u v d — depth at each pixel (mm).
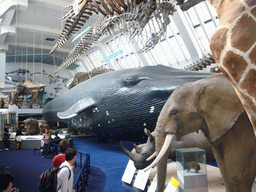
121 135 8578
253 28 1007
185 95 2570
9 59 31703
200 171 3016
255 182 3871
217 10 1261
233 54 1054
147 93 6859
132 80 7355
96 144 11562
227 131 2393
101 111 8398
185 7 3406
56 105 12867
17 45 28547
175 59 19375
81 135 15797
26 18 21250
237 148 2340
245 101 1077
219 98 2332
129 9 5344
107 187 4934
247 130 2293
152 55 20219
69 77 38625
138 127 7531
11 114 22000
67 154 3018
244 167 2314
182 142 4332
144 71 7652
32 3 17703
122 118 7750
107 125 8570
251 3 1034
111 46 23094
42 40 27453
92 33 8516
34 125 16484
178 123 2520
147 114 7043
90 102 8656
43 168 7277
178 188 3150
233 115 2246
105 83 8320
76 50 11953
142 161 3857
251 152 2287
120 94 7609
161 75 7207
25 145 11992
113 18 5957
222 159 2486
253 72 1012
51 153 9781
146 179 4074
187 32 15766
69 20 8375
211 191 3482
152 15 5273
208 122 2441
